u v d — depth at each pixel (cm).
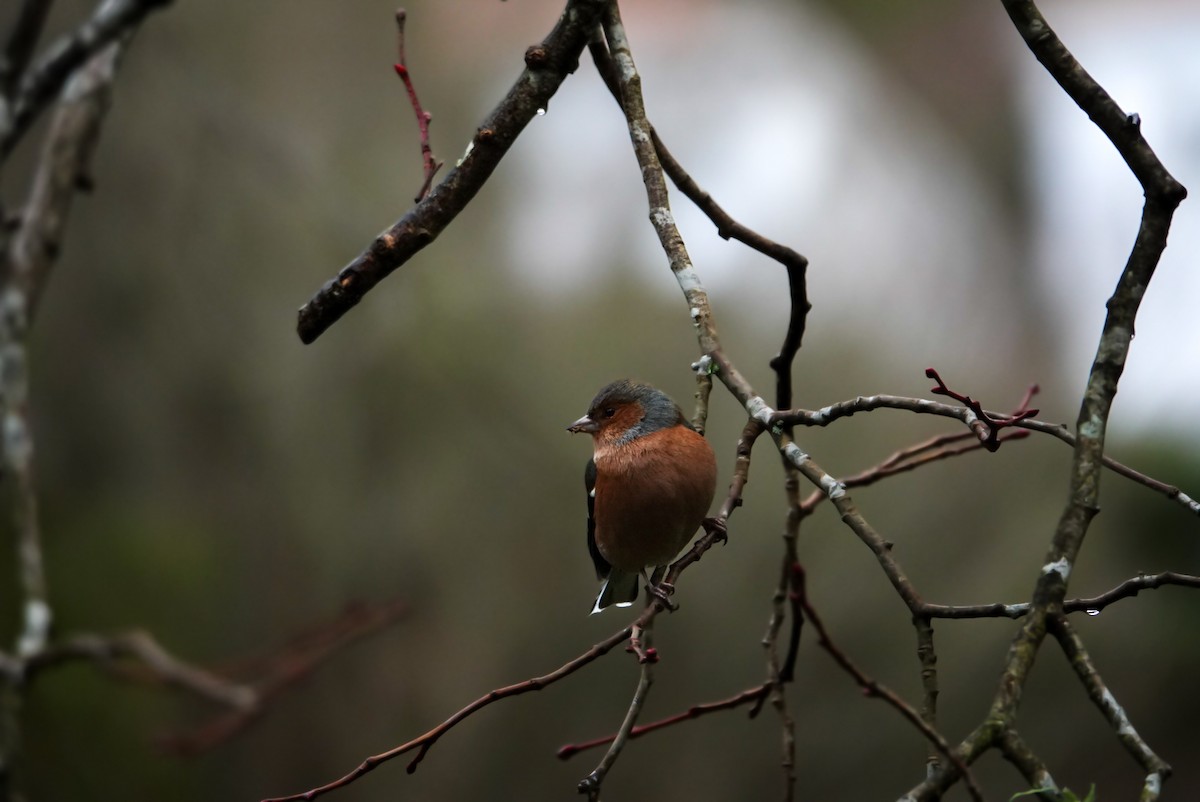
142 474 1375
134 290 1370
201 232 1372
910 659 1271
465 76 1512
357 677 1353
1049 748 1209
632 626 445
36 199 699
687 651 1316
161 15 1349
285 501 1359
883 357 1420
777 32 1686
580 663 430
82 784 1251
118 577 1320
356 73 1478
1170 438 1161
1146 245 411
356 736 1348
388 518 1342
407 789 1325
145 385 1374
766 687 518
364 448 1341
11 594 1251
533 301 1410
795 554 552
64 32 1249
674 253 496
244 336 1373
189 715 1347
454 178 465
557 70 461
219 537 1366
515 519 1337
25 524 706
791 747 512
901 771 1242
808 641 1297
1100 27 1566
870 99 1636
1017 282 1512
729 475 1332
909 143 1608
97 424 1366
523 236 1476
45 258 696
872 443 1353
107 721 1308
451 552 1339
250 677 1262
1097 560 1213
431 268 1352
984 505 1320
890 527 1320
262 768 1349
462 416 1322
